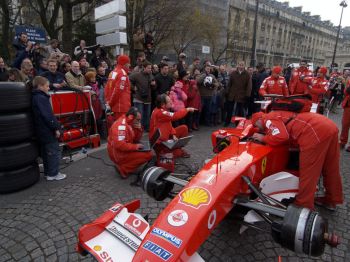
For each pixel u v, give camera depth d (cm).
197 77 895
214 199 225
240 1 5212
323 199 394
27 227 350
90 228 239
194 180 253
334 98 1348
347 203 415
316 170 316
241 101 894
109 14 864
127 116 502
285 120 327
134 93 766
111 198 420
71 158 579
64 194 433
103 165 551
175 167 541
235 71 882
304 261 293
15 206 399
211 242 318
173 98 754
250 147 318
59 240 324
